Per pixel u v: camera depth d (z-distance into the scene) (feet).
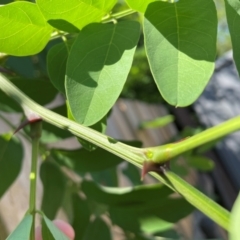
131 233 0.78
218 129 0.37
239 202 0.25
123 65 0.44
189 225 1.96
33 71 0.78
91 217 0.75
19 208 1.09
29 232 0.43
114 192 0.73
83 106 0.43
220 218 0.37
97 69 0.44
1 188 0.66
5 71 0.62
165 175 0.40
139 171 1.14
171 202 0.73
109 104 0.42
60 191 0.74
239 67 0.42
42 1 0.44
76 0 0.45
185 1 0.43
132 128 2.06
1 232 1.02
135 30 0.45
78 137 0.47
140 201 0.73
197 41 0.41
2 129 1.06
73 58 0.44
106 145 0.44
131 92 3.04
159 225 0.73
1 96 0.71
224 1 0.43
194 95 0.39
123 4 0.73
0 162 0.67
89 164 0.71
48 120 0.50
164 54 0.41
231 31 0.42
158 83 0.39
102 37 0.45
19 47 0.47
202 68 0.40
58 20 0.46
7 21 0.45
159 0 0.44
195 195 0.39
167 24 0.42
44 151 0.74
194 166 1.25
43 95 0.67
